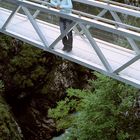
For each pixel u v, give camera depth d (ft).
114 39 22.22
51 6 22.50
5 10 28.22
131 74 20.35
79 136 28.04
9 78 36.68
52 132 36.63
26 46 37.01
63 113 30.83
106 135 27.37
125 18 24.47
